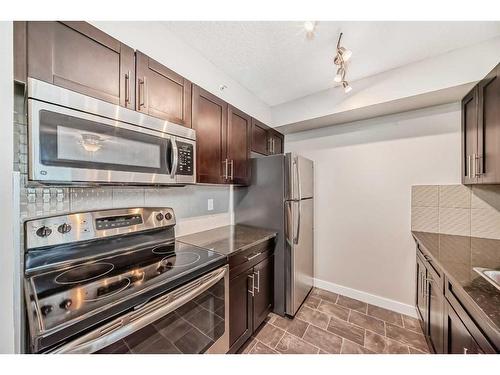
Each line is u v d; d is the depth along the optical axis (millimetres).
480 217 1792
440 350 1290
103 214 1252
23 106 893
